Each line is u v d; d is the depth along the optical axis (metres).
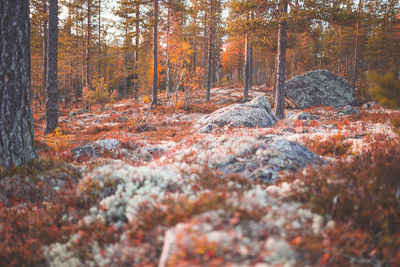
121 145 8.20
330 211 2.71
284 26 15.79
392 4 37.19
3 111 4.98
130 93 53.84
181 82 24.94
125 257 2.36
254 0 15.29
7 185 4.54
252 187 3.50
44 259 2.82
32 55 34.00
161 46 30.16
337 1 14.16
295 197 3.08
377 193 2.88
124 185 3.58
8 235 3.13
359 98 24.12
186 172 3.93
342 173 3.41
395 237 2.31
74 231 3.02
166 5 24.36
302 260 1.93
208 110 23.41
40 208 3.91
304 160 4.61
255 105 14.84
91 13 32.47
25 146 5.34
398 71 38.41
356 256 2.11
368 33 41.09
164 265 1.92
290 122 14.08
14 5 5.03
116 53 49.88
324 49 48.31
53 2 12.94
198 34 33.62
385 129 8.84
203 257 1.87
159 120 19.38
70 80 41.84
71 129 15.84
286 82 24.36
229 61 66.56
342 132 9.15
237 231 2.10
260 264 1.80
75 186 4.26
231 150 5.02
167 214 2.61
